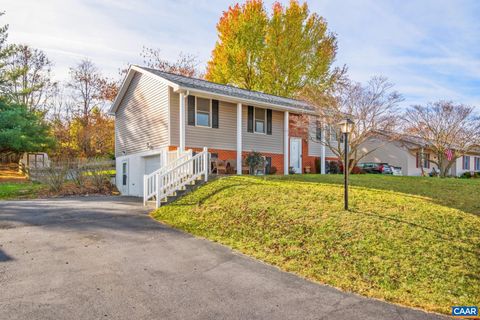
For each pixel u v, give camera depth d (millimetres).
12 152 22250
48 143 22828
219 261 5707
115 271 5129
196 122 14836
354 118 13688
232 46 27766
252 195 9383
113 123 30141
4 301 4035
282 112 18062
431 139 20359
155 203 10859
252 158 15852
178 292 4402
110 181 18719
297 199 8656
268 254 6035
